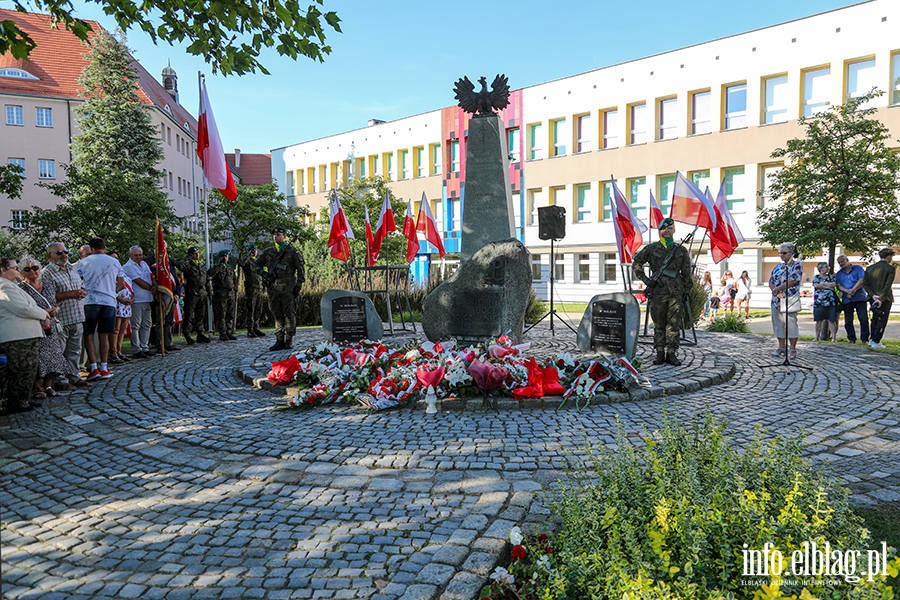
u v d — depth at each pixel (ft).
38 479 15.37
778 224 60.34
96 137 111.14
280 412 21.70
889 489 13.48
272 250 36.73
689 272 29.76
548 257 114.83
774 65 85.40
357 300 33.09
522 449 16.79
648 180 100.07
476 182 33.88
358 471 15.25
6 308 21.61
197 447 17.65
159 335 37.60
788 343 32.04
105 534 11.98
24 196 138.21
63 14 21.89
